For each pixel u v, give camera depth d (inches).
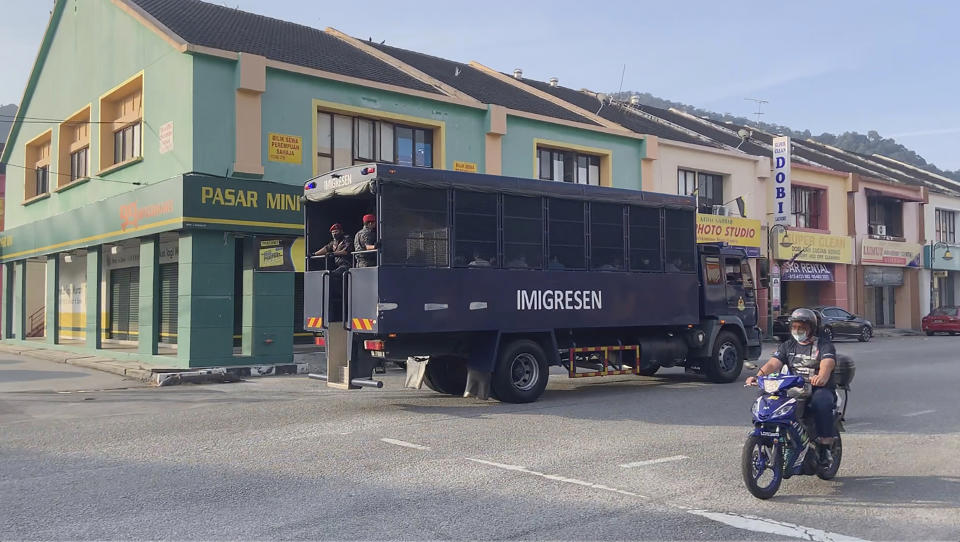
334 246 471.5
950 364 741.3
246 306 665.6
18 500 244.1
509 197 471.5
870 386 561.0
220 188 634.2
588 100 1320.1
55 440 348.2
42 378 626.5
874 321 1533.0
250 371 636.7
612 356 542.3
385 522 221.6
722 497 252.5
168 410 446.0
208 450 323.9
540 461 304.0
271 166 700.0
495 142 875.4
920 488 267.0
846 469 296.5
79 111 890.1
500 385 464.8
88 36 873.5
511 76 1285.7
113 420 406.9
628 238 533.0
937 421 408.2
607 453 319.9
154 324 682.2
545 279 486.0
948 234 1695.4
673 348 571.2
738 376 609.0
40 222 934.4
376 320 414.0
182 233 637.9
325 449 326.3
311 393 535.2
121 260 954.7
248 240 666.8
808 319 267.3
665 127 1266.0
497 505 239.9
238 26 856.9
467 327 447.8
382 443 340.2
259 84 682.8
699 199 1151.0
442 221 442.0
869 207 1487.5
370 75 813.9
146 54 738.8
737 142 1355.8
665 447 333.4
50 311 910.4
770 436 249.6
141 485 263.3
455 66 1165.1
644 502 245.3
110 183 813.2
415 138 828.6
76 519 223.3
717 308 596.7
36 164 1059.3
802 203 1342.3
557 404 469.4
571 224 502.0
